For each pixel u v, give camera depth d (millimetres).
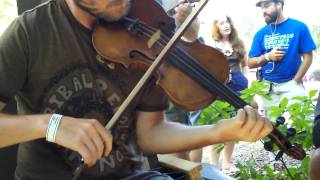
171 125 1422
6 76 1210
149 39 1419
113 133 1331
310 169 1396
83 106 1300
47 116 1094
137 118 1438
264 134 1095
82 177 1288
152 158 1605
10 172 1715
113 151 1334
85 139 1031
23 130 1083
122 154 1354
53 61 1274
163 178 1358
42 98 1277
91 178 1299
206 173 1719
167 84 1326
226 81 1415
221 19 3469
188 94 1323
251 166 1741
